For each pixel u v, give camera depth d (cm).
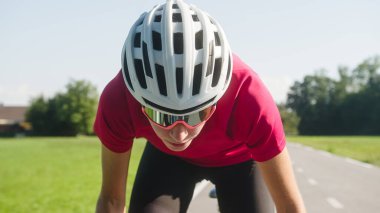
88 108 9419
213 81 228
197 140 263
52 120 9325
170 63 218
